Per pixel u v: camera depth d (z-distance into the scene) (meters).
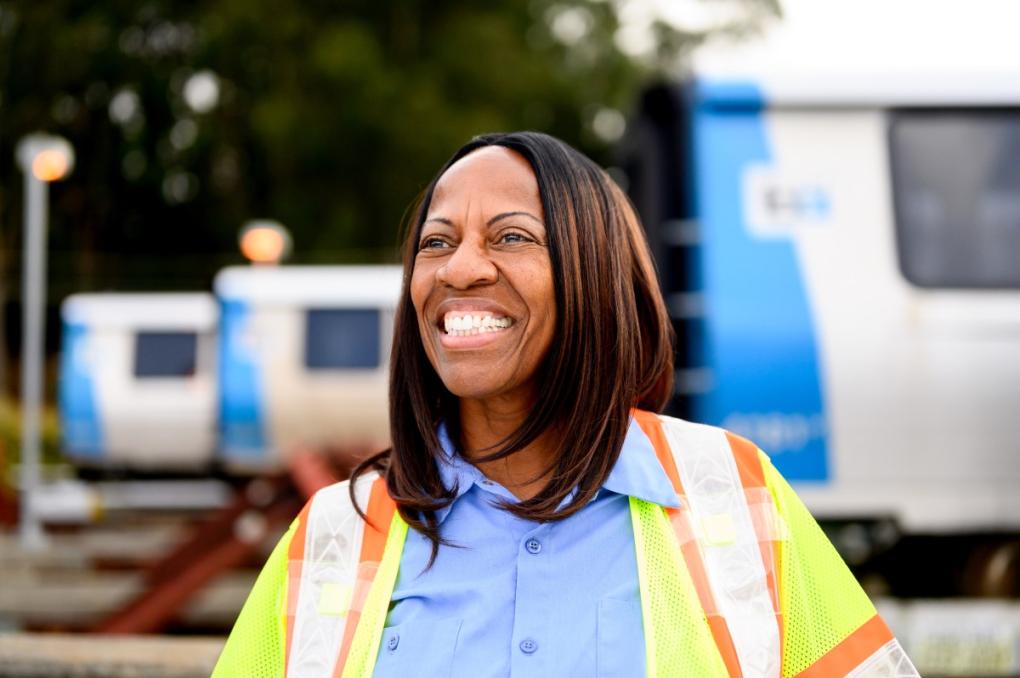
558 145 1.76
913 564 6.18
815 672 1.64
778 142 5.50
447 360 1.69
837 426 5.37
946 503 5.41
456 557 1.65
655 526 1.64
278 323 12.35
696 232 5.46
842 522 5.57
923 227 5.49
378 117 23.02
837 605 1.67
